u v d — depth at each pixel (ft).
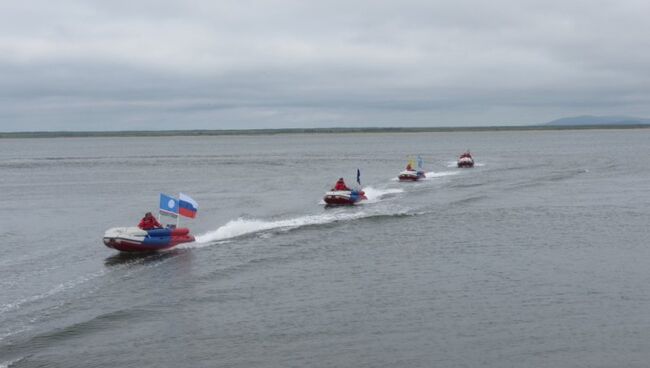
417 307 82.33
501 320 77.46
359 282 93.76
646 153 425.69
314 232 130.82
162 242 115.65
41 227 145.18
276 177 274.77
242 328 75.87
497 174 261.44
